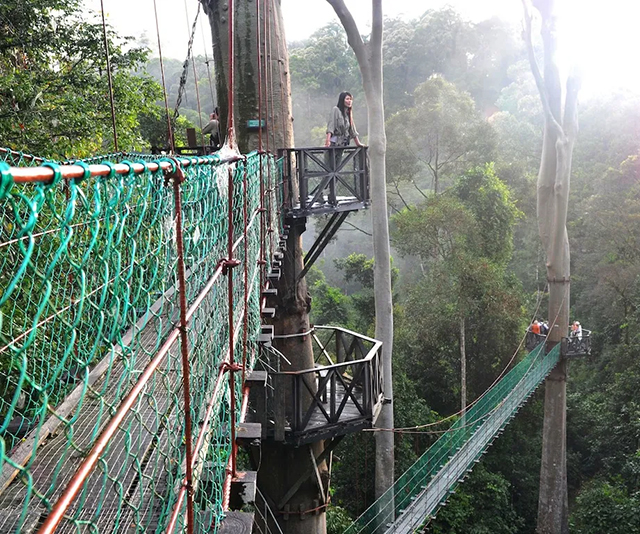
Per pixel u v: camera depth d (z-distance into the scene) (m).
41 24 8.94
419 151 23.41
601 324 22.05
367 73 10.93
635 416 16.84
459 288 17.39
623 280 21.06
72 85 9.05
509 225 19.56
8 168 0.68
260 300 4.10
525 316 19.31
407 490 10.68
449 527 14.81
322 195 7.88
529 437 18.14
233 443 2.34
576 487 17.94
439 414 18.02
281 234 6.99
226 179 2.65
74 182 0.87
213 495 2.02
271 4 7.87
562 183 15.27
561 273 15.42
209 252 2.29
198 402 2.02
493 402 12.01
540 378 13.89
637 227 21.70
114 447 2.18
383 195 11.11
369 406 6.58
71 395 2.59
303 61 38.50
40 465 2.16
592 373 21.28
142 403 2.41
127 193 1.10
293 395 6.21
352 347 7.72
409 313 18.70
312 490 7.62
